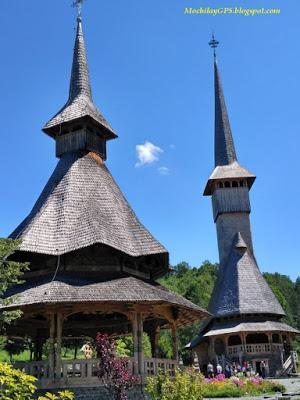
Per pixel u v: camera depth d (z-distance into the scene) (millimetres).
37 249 22531
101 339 17547
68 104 30391
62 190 26156
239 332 46000
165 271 26594
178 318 24406
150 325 27734
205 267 119812
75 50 32406
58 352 20172
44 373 19953
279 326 47125
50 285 21078
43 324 26047
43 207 25219
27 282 22953
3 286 19922
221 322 49656
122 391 16297
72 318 27312
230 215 57500
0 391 9469
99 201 26031
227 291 50594
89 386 19656
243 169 59719
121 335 28141
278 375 44188
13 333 26438
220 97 65125
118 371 16531
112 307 21266
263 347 45781
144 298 20906
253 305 48438
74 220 24469
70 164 27656
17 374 9492
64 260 22891
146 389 17562
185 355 70500
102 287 21359
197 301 92625
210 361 48250
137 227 25984
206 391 26875
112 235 23812
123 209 26844
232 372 38594
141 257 24906
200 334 53562
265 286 51594
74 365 20062
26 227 24641
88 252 23438
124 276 23000
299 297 112750
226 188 58594
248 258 53406
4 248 20156
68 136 29000
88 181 26953
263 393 27516
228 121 63594
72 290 20750
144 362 20984
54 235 23734
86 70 31766
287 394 25719
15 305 20031
